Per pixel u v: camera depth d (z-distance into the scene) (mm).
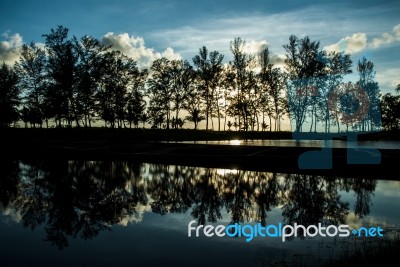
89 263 7602
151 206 13977
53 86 60438
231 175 22016
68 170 24938
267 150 29953
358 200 14094
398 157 22422
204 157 29906
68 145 42375
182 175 22422
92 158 32531
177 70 72875
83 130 60094
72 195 16359
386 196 14812
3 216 12414
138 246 8758
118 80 68938
